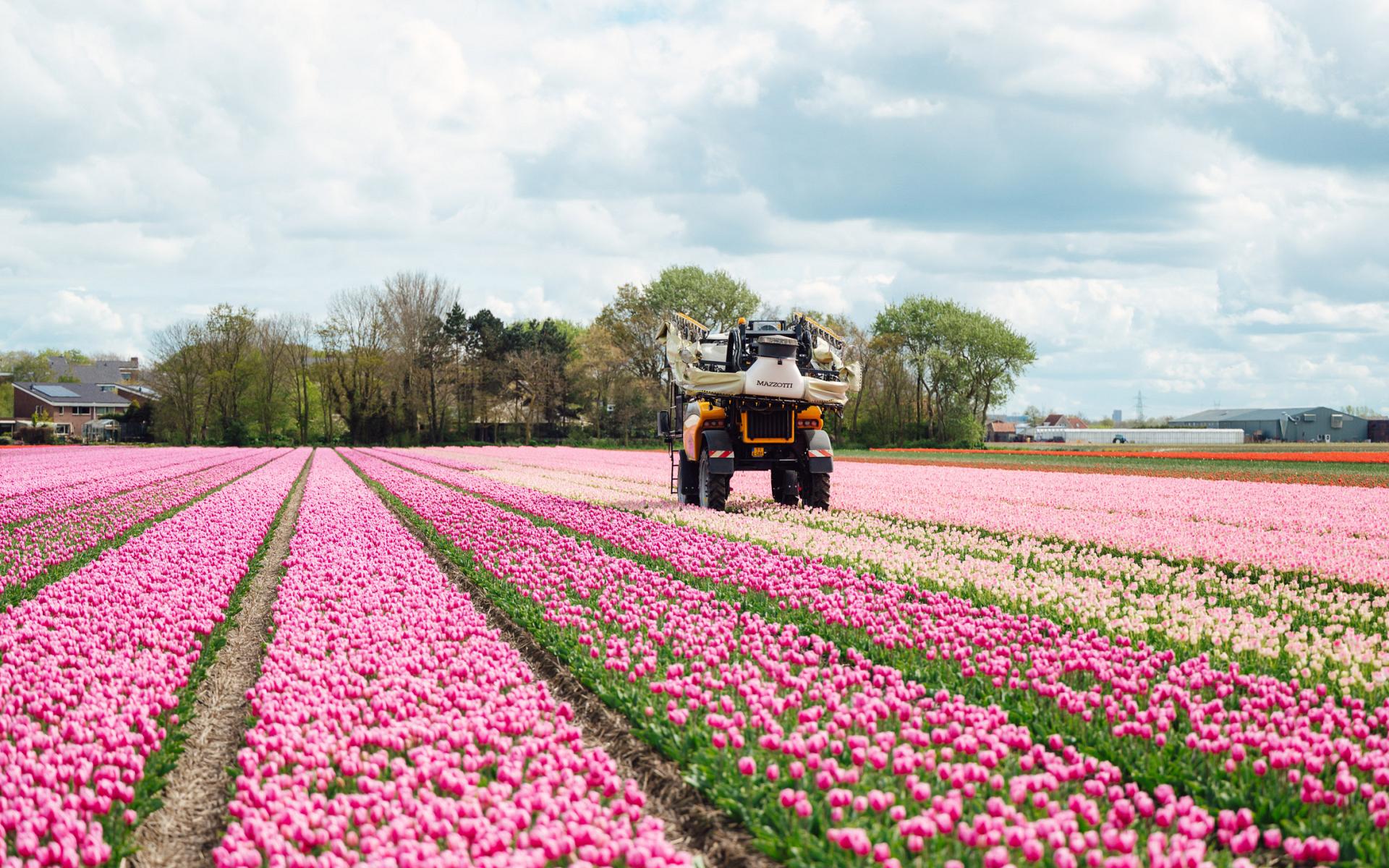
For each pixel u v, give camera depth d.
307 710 7.57
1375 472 38.66
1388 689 7.84
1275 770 6.23
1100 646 9.15
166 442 107.38
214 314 108.06
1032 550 16.38
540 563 14.60
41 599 12.32
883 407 98.56
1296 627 10.54
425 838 5.45
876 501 25.03
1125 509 23.42
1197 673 8.19
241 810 5.95
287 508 26.77
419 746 7.00
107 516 22.95
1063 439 149.12
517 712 7.37
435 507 24.05
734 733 6.68
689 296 95.69
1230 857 5.27
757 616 10.84
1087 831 5.43
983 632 9.54
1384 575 12.92
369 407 105.56
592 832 5.27
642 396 97.56
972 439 93.81
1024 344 95.75
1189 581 12.98
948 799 5.59
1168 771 6.23
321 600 12.36
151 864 5.86
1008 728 6.83
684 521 20.48
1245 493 28.20
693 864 5.48
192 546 17.11
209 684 9.38
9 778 6.30
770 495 27.88
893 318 100.12
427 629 10.60
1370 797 5.88
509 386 112.31
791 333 24.17
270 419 110.50
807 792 5.97
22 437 104.12
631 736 7.52
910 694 7.78
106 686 8.37
